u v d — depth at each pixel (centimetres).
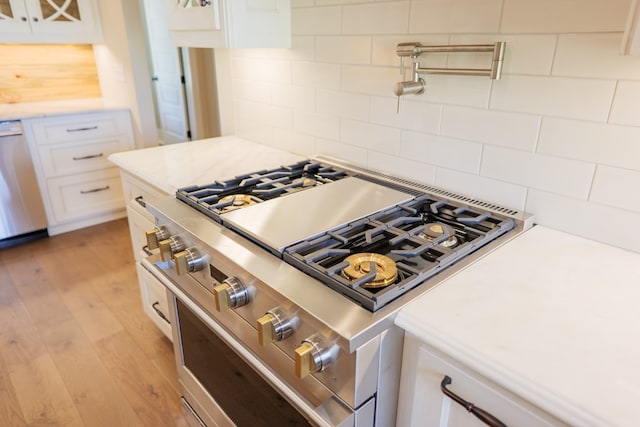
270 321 82
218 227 109
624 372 62
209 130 476
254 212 112
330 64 152
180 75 471
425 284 84
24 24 282
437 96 124
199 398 143
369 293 77
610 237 101
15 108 301
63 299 232
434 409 79
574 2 93
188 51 440
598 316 75
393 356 81
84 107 312
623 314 76
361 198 122
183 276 122
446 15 115
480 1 107
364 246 98
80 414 161
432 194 125
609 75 92
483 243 99
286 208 115
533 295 81
